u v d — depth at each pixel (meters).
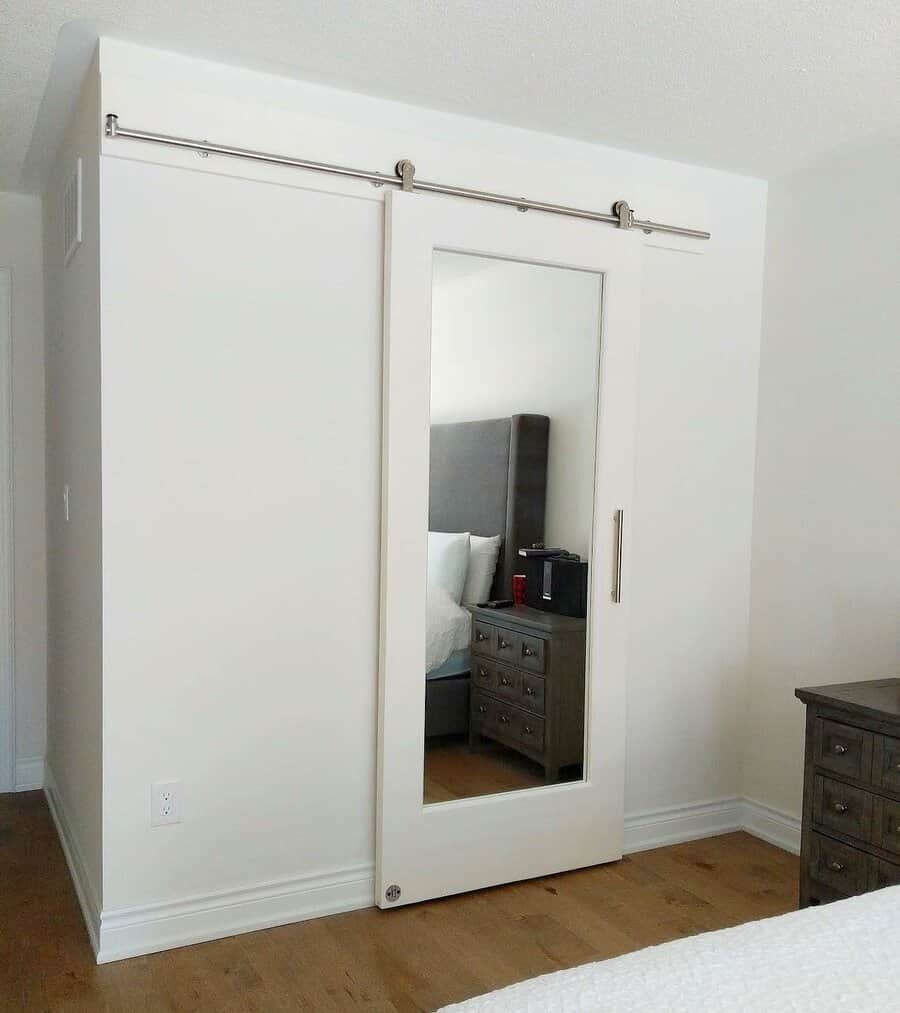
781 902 2.79
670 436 3.18
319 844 2.65
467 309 2.75
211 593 2.48
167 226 2.38
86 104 2.49
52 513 3.41
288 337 2.54
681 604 3.24
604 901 2.78
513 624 2.87
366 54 2.36
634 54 2.34
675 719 3.25
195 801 2.48
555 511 2.92
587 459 2.96
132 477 2.37
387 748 2.65
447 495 2.73
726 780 3.38
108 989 2.25
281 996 2.24
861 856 2.43
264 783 2.57
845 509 3.03
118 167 2.31
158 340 2.38
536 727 2.93
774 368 3.29
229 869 2.53
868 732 2.40
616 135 2.90
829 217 3.09
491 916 2.67
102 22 2.20
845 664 3.03
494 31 2.23
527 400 2.86
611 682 3.01
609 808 3.03
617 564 2.99
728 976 1.16
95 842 2.48
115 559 2.36
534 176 2.83
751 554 3.38
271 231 2.50
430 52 2.35
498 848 2.84
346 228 2.60
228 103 2.42
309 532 2.60
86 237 2.53
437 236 2.66
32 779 3.67
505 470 2.83
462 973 2.36
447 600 2.76
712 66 2.40
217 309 2.45
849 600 3.02
